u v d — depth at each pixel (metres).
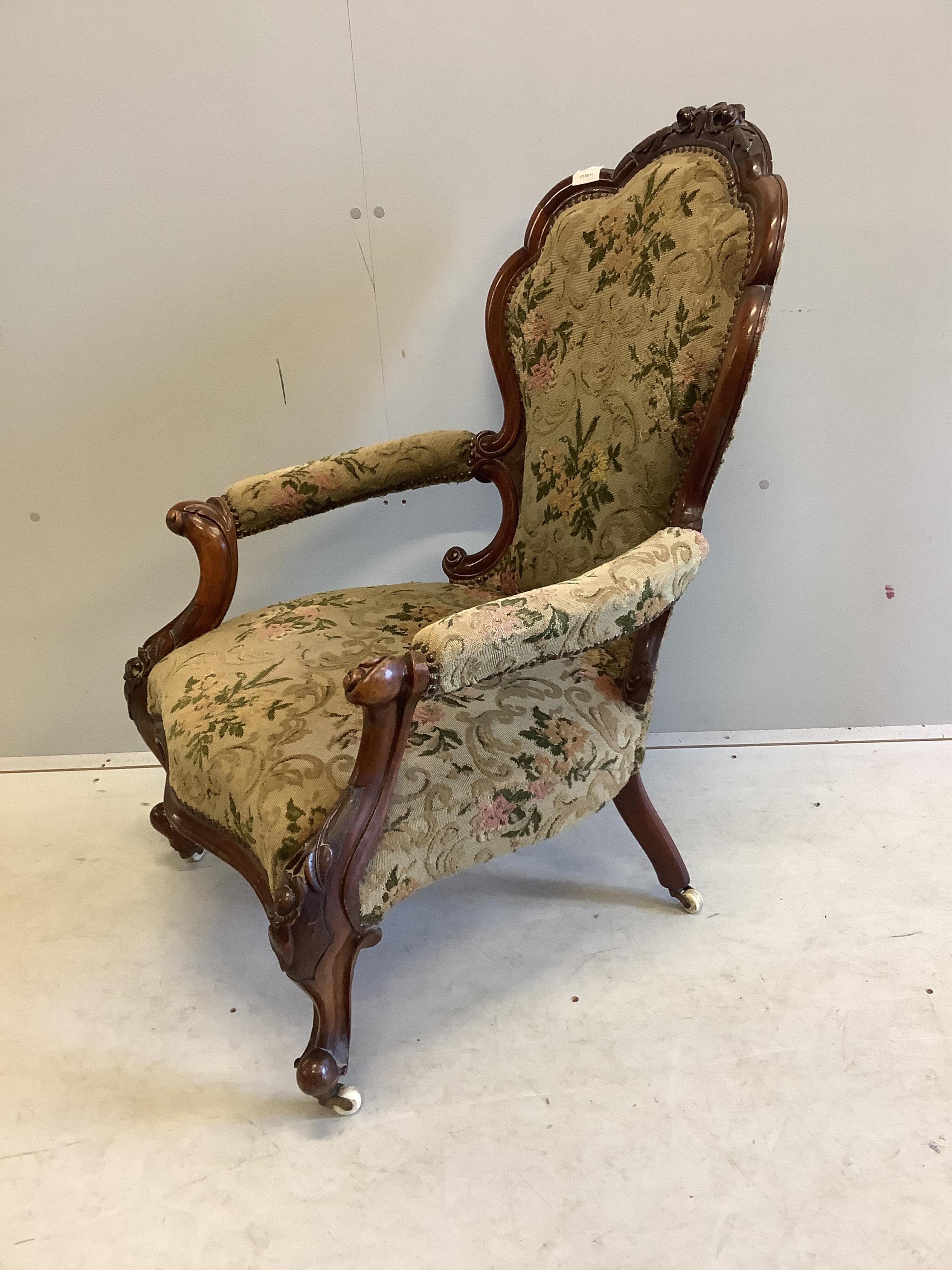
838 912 1.15
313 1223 0.79
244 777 0.81
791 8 1.16
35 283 1.29
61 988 1.08
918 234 1.25
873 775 1.45
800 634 1.50
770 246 0.82
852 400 1.34
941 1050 0.93
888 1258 0.74
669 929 1.13
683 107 1.10
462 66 1.19
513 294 1.17
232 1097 0.92
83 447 1.38
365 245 1.28
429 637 0.69
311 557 1.47
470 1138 0.86
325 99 1.21
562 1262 0.74
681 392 0.89
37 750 1.60
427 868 0.81
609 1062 0.94
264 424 1.38
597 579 0.77
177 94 1.20
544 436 1.10
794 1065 0.92
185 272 1.29
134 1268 0.76
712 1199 0.79
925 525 1.42
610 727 0.91
